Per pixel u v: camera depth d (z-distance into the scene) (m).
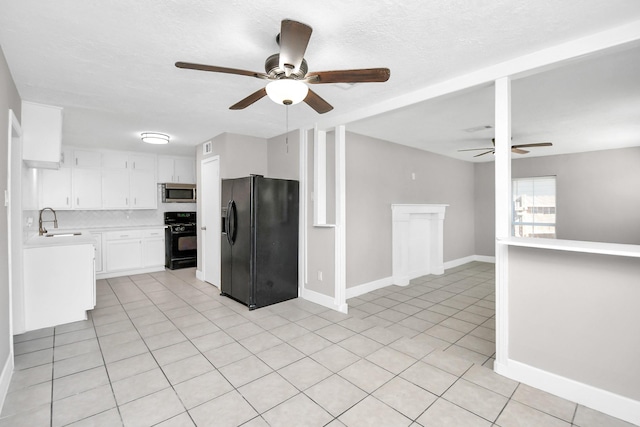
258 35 1.90
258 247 3.74
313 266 3.99
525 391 2.07
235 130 4.23
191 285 4.77
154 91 2.80
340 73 1.81
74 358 2.51
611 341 1.86
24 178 3.14
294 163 4.24
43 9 1.63
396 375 2.27
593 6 1.62
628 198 5.17
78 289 3.29
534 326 2.13
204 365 2.40
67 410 1.87
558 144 4.96
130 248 5.51
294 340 2.85
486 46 2.04
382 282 4.78
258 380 2.20
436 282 5.12
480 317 3.49
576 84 2.62
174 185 6.07
